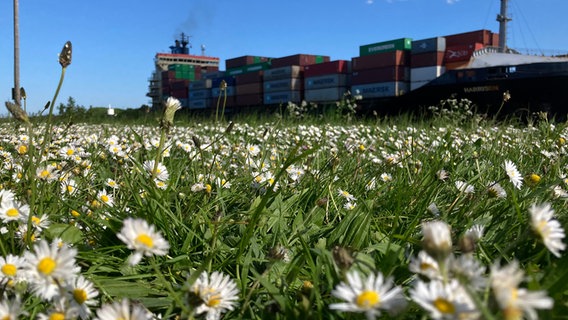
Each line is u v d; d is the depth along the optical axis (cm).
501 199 282
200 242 227
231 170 395
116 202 276
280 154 511
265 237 231
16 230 201
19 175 299
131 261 112
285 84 5534
